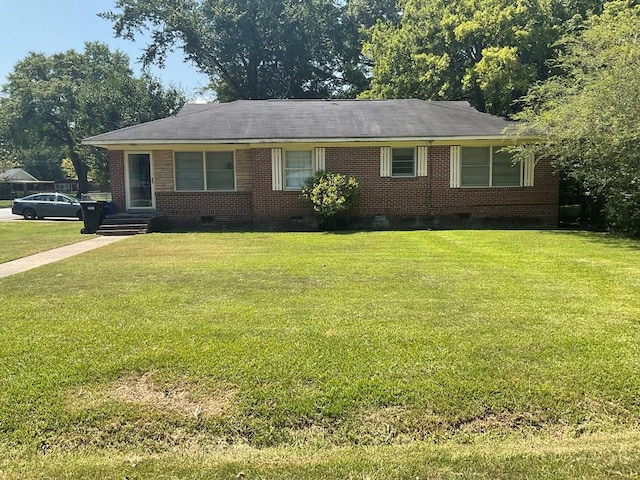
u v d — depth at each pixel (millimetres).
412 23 24594
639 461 2719
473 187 15562
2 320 5023
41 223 20328
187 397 3395
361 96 28344
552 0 20781
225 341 4344
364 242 11453
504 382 3539
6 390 3445
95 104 37469
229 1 33969
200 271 7730
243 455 2840
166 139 14695
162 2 33375
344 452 2865
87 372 3723
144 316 5152
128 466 2715
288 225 15555
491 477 2594
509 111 19891
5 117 44562
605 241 11219
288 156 15500
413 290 6285
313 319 4996
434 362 3871
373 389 3463
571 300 5730
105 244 11586
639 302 5629
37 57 47438
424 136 14758
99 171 48625
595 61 11852
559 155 13727
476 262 8430
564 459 2750
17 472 2656
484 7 21172
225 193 15805
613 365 3787
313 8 34938
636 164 11398
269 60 36156
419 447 2904
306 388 3492
